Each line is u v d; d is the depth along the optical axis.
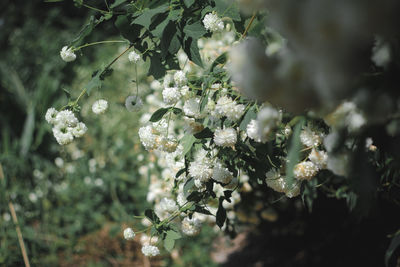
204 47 1.05
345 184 0.99
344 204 1.45
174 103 0.83
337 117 0.56
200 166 0.81
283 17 0.38
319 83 0.40
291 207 1.72
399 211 1.26
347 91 0.42
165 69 0.86
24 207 1.88
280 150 0.77
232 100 0.78
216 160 0.84
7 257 1.58
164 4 0.83
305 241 1.71
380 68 0.51
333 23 0.36
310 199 1.10
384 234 1.39
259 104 0.73
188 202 0.89
